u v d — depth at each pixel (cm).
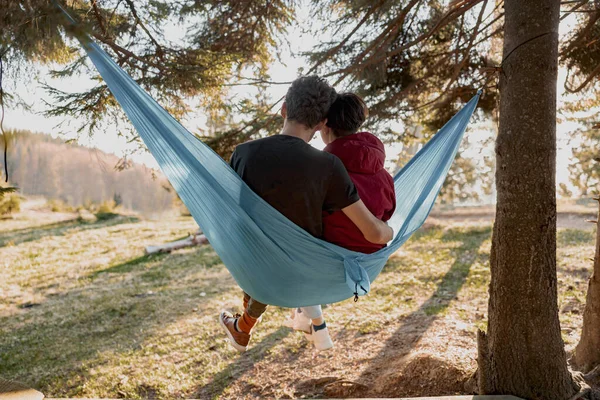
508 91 324
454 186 1723
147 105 239
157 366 578
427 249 1041
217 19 527
